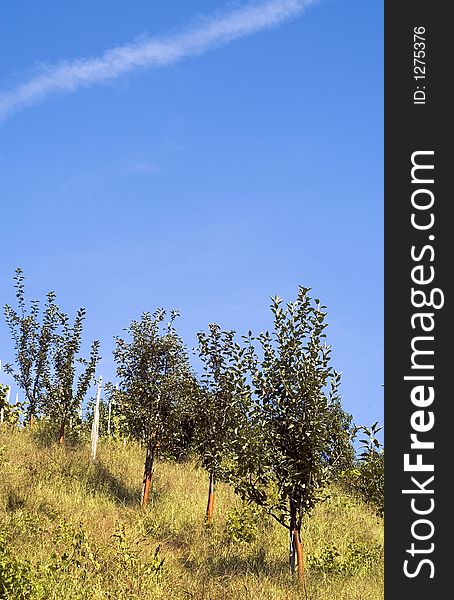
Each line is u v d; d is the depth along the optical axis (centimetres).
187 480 2081
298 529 1188
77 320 2362
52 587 909
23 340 2431
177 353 1892
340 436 1223
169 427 1808
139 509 1700
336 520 1725
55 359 2355
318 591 1101
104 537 1311
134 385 1836
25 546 1099
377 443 1197
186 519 1641
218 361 1700
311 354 1226
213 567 1248
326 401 1209
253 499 1234
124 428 2370
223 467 1606
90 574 995
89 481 1834
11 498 1428
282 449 1214
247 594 1041
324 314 1225
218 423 1666
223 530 1530
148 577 1042
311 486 1192
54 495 1570
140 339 1883
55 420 2298
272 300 1257
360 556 1362
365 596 1085
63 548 1136
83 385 2306
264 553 1383
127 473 2028
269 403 1233
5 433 2219
